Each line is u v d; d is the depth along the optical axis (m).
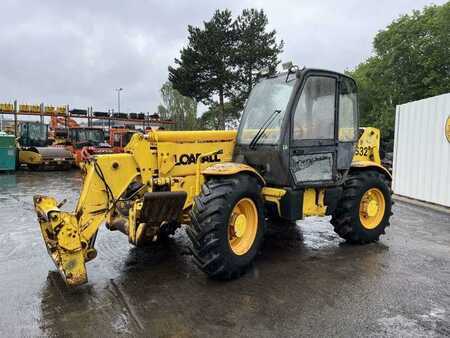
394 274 4.22
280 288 3.83
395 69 28.86
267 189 4.56
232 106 30.02
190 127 38.78
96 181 3.99
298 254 4.91
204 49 29.58
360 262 4.61
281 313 3.32
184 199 4.12
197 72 29.88
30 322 3.16
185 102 42.44
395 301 3.55
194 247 3.88
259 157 4.59
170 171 4.45
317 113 4.68
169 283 3.94
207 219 3.80
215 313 3.31
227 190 3.90
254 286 3.88
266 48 29.27
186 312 3.33
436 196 8.48
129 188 4.29
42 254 4.91
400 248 5.19
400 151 9.75
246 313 3.31
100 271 4.26
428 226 6.48
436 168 8.48
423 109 8.89
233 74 29.19
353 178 5.24
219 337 2.94
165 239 5.39
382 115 28.97
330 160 4.86
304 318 3.23
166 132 4.46
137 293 3.70
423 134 8.88
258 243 4.26
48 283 3.95
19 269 4.36
